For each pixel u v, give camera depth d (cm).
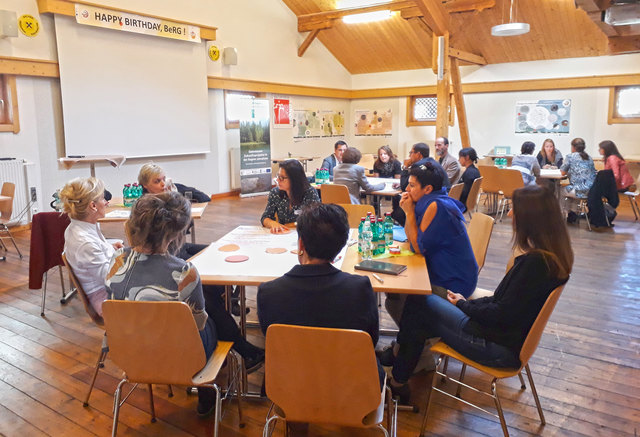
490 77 984
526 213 181
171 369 177
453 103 1027
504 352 190
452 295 214
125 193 405
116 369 276
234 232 301
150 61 721
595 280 419
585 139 917
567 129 930
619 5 507
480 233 282
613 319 337
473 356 196
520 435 213
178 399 246
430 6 718
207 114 817
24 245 545
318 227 158
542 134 957
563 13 786
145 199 179
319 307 157
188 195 423
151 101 729
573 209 658
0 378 265
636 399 240
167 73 746
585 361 278
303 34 1002
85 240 237
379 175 654
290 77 986
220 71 844
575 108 916
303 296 157
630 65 847
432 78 1048
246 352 228
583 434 213
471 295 264
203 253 249
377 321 166
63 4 605
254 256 243
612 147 652
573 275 432
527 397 243
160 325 170
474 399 241
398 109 1117
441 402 239
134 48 697
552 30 834
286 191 330
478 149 1033
